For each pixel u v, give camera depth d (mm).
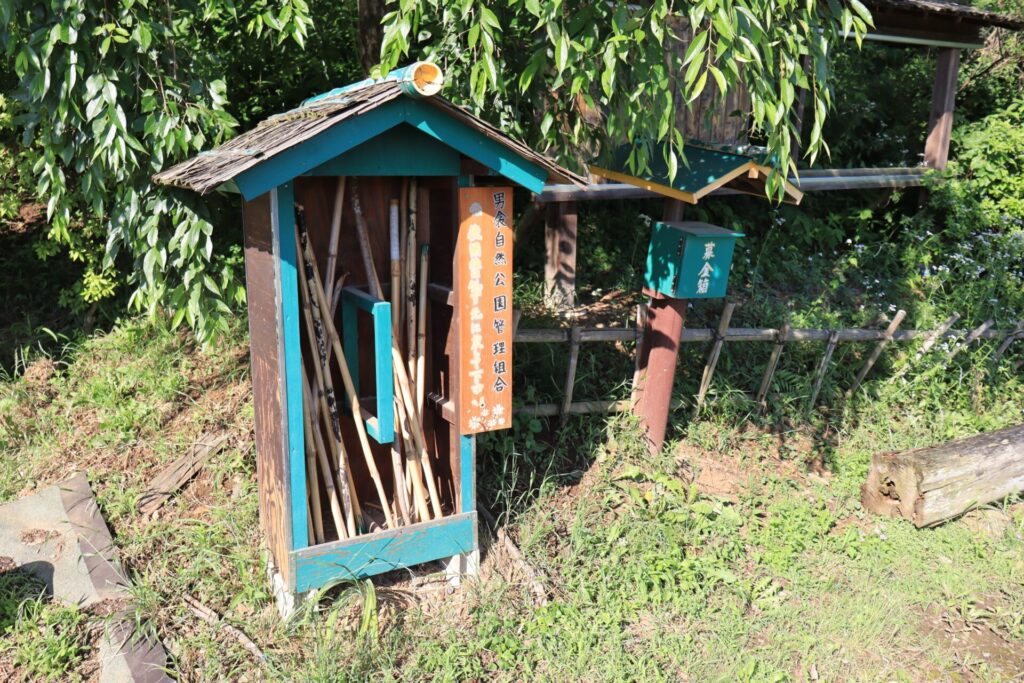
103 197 4227
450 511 4113
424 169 3311
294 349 3254
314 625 3508
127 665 3324
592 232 7566
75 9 3666
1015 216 8477
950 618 4109
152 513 4223
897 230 8703
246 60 6277
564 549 4211
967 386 6102
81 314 5746
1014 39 10383
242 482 4414
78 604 3635
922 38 8289
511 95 4598
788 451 5324
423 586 3922
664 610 3957
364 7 5352
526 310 5984
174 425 4879
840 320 6773
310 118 3246
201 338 4371
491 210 3479
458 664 3484
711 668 3625
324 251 3654
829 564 4418
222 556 3930
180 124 4043
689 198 4109
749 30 3387
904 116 10109
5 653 3379
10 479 4406
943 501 4801
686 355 5672
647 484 4742
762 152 5500
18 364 5285
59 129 3906
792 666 3717
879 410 5785
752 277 7254
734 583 4152
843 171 8227
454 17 3953
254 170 2875
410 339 3738
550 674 3500
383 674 3379
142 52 3930
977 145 8789
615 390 5297
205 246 4254
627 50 3543
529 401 4949
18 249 6121
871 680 3652
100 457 4602
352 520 3695
